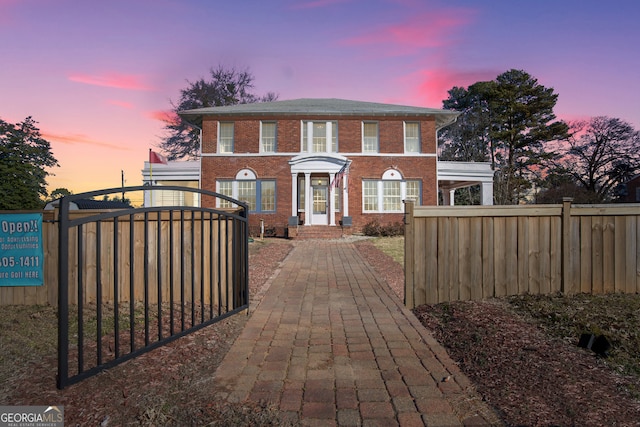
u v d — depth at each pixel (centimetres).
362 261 1076
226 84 4259
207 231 579
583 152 4100
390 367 351
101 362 316
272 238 1886
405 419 260
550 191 3725
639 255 558
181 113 2095
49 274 553
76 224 294
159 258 376
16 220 545
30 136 3083
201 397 290
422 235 556
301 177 2125
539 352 366
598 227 555
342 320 508
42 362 342
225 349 396
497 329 427
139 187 351
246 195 2094
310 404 282
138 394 288
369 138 2130
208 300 576
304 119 2103
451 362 362
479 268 555
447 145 4772
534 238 557
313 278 823
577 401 278
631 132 3894
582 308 472
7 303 548
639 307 465
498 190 3778
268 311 554
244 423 255
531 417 259
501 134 3953
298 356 379
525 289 555
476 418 261
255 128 2100
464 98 4491
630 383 304
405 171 2102
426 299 556
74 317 484
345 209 2025
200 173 2100
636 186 3762
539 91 3984
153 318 490
